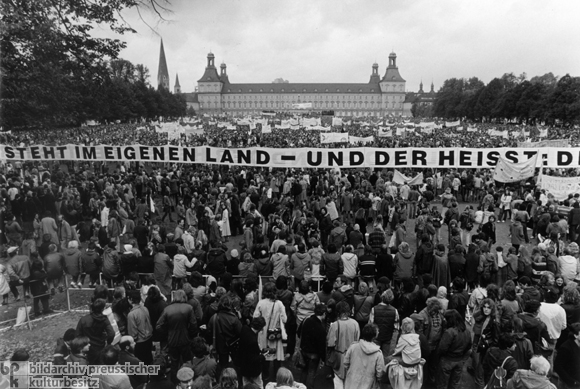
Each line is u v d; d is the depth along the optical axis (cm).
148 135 5716
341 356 727
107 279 1206
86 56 1811
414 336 660
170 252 1157
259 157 1736
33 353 885
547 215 1582
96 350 723
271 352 775
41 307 1160
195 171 2794
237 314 830
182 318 753
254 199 2005
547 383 582
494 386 655
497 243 1720
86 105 2080
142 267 1134
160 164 3953
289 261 1130
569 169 2434
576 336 705
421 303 873
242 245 1196
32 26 1529
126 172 2811
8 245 1480
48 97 1789
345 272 1070
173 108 13625
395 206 1817
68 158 1964
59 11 1588
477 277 1102
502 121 11756
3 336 977
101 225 1492
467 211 1595
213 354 789
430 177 2517
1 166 2444
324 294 869
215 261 1093
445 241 1745
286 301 877
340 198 2116
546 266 1084
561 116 8806
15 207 1755
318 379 817
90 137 5444
